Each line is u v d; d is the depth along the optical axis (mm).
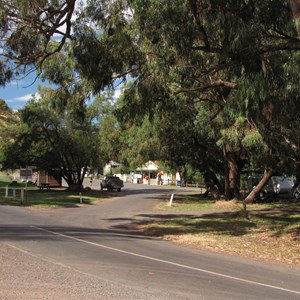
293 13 9125
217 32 10953
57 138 42906
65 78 14016
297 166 24891
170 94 13227
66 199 32656
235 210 25594
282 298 6961
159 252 11391
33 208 25234
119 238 13859
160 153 31906
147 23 10352
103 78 12469
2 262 8812
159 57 11086
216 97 15727
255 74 10297
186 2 10227
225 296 6887
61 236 13523
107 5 11617
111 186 51156
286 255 11672
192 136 30859
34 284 7043
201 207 27672
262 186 29828
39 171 50688
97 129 44625
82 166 47156
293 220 19672
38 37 11977
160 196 40688
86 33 11852
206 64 12508
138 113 13656
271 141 17078
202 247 13055
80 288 6898
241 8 9938
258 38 10047
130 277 7965
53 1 11297
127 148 39781
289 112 11867
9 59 12094
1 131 43000
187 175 46281
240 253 12062
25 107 41062
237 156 31750
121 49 11859
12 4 10758
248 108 11344
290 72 9812
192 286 7477
